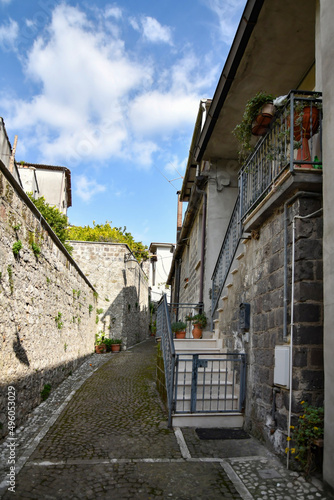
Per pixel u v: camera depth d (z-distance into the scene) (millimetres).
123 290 17062
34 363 5762
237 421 4914
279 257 4070
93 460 3740
